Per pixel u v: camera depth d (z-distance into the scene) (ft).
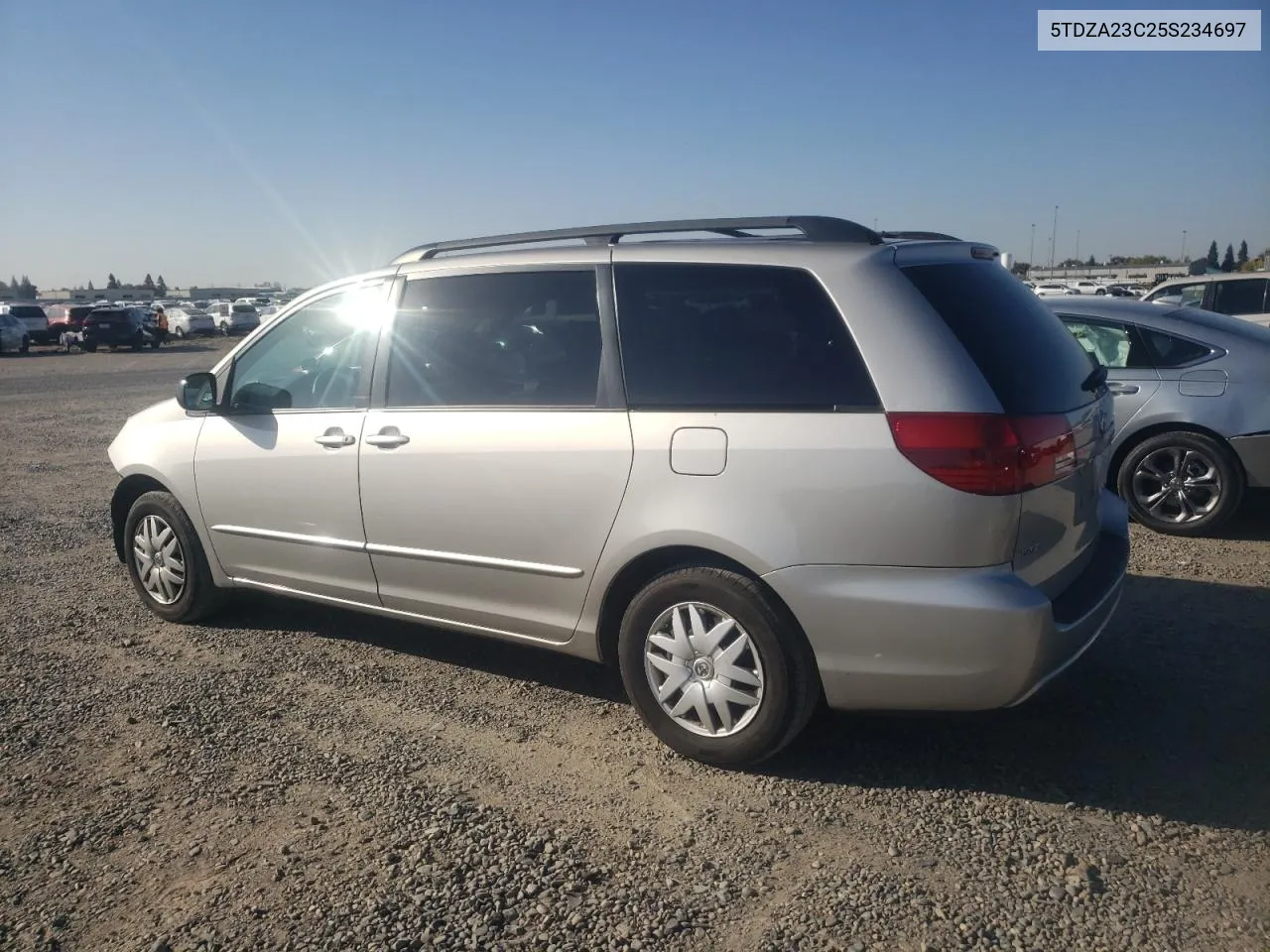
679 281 12.67
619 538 12.59
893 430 11.03
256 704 14.66
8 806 11.91
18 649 17.02
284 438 15.84
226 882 10.33
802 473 11.37
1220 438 21.62
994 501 10.77
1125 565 13.29
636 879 10.22
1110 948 9.02
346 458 15.06
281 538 16.19
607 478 12.59
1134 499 22.59
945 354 11.13
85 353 127.85
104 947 9.39
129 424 18.74
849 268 11.76
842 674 11.52
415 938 9.38
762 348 11.97
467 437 13.76
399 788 12.12
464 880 10.25
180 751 13.23
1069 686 14.37
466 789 12.09
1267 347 21.68
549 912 9.71
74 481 32.91
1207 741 12.75
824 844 10.76
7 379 81.46
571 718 13.99
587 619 13.23
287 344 16.28
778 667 11.75
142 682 15.52
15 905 10.03
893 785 11.92
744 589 11.77
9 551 23.44
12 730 13.89
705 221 13.21
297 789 12.16
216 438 16.79
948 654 11.03
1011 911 9.55
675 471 12.10
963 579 10.91
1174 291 41.96
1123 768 12.16
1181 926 9.27
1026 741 12.88
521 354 13.62
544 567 13.35
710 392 12.11
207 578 17.72
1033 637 10.87
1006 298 12.73
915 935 9.25
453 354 14.24
